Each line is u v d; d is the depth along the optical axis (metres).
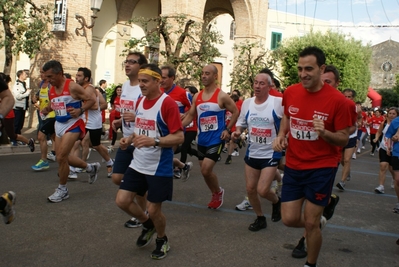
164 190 4.19
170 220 5.71
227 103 6.02
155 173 4.15
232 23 29.66
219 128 6.07
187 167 7.48
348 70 31.80
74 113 6.13
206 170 6.03
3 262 4.05
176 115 4.12
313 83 3.71
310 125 3.80
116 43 20.77
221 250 4.71
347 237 5.55
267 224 5.79
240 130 5.66
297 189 3.93
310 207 3.81
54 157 9.68
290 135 3.98
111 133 13.33
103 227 5.24
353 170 12.30
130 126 5.71
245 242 5.03
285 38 34.12
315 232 3.82
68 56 15.28
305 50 3.72
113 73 20.97
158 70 4.14
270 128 5.21
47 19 13.09
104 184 7.64
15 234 4.82
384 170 8.80
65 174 6.30
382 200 8.09
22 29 12.05
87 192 6.96
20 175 7.97
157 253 4.34
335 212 6.85
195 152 8.55
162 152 4.18
